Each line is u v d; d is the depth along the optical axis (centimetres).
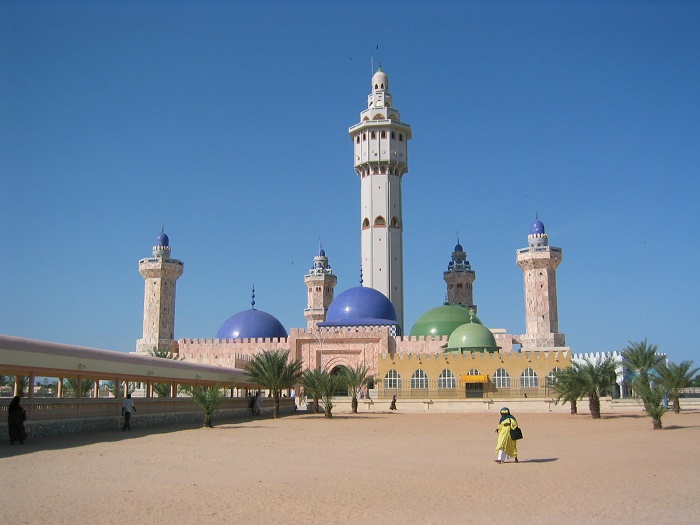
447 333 9450
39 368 3522
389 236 10362
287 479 2091
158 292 10756
